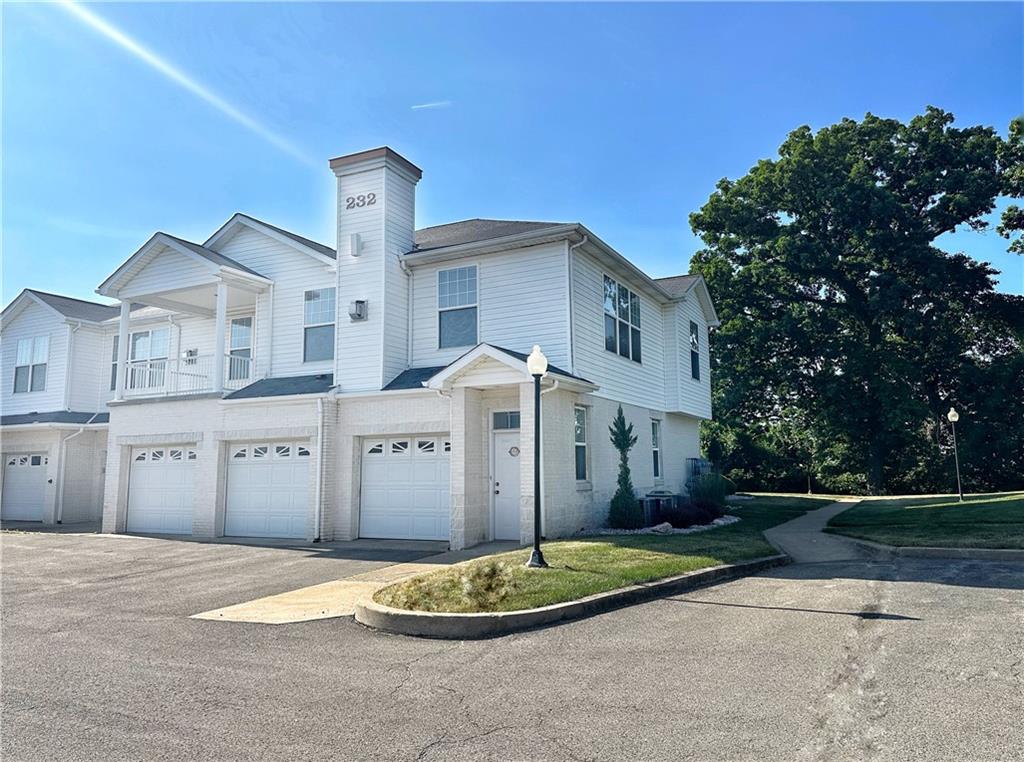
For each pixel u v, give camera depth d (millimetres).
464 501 13203
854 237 28969
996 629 6336
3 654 6531
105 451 23344
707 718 4570
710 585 9117
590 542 12172
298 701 5141
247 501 16672
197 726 4688
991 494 24703
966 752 3947
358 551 13328
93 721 4805
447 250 15766
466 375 13477
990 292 30484
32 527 20688
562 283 14812
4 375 25297
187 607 8578
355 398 15492
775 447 36219
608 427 16188
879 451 30766
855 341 30484
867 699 4785
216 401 17016
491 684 5434
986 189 28641
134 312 23250
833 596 8062
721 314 32406
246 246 18984
